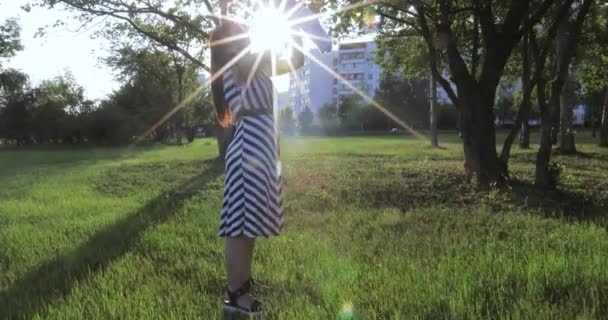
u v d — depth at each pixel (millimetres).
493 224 5961
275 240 5277
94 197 9891
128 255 4934
